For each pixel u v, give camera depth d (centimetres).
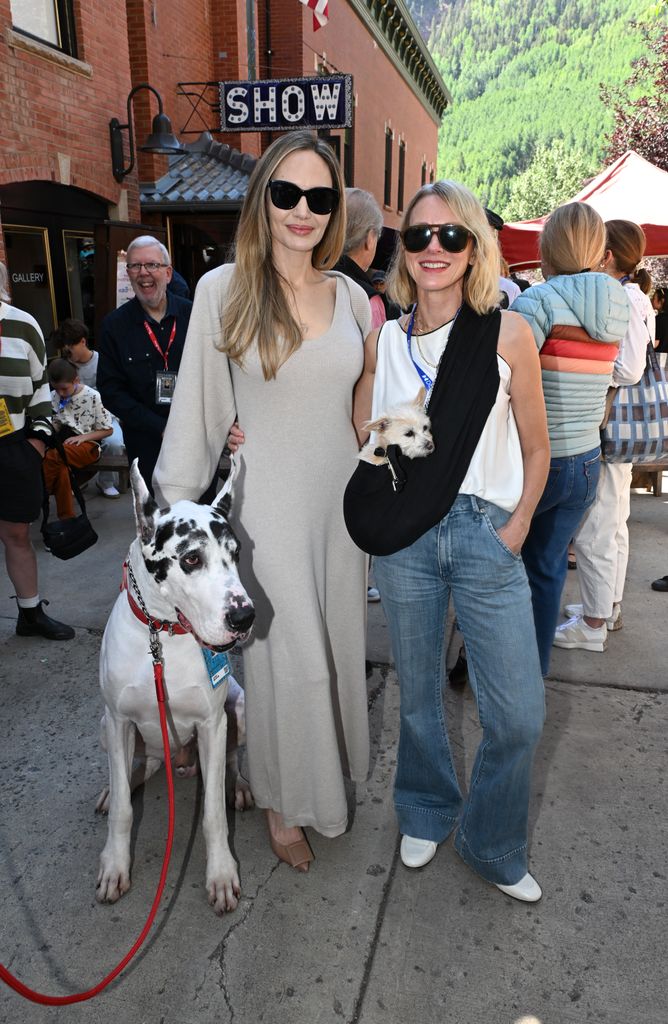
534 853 239
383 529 191
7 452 341
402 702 224
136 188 888
